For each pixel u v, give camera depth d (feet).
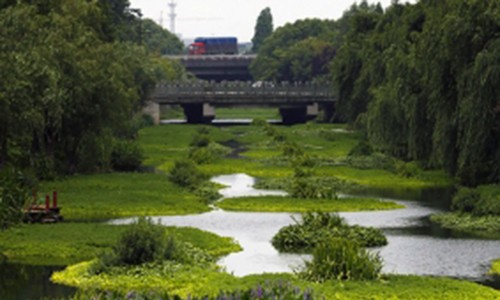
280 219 261.03
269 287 131.85
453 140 317.83
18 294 165.17
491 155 307.58
